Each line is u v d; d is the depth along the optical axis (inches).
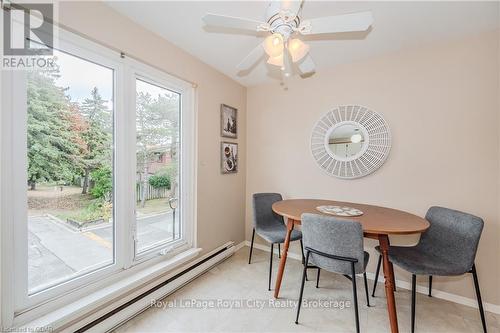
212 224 99.0
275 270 93.6
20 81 45.7
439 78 75.9
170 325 61.6
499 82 67.5
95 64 58.8
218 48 82.0
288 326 62.1
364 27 50.3
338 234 56.1
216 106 100.0
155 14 63.1
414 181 80.2
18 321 45.5
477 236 58.2
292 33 51.9
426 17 63.1
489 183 69.2
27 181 47.2
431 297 75.9
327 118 96.2
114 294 58.4
